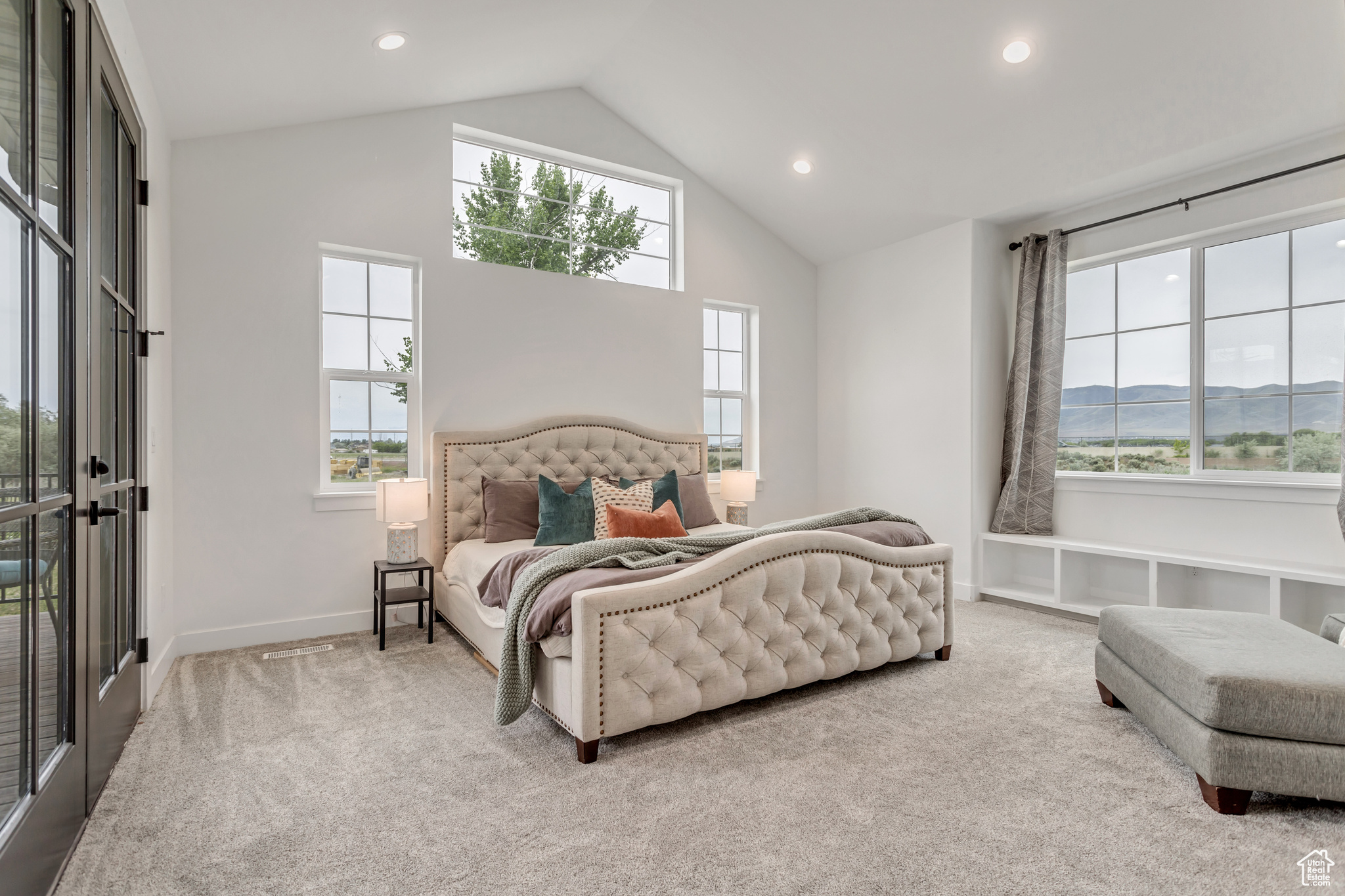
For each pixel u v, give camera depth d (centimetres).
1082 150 391
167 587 335
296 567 385
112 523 235
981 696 297
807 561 294
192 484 357
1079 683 314
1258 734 200
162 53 279
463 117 445
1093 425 459
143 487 279
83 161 189
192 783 221
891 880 171
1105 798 212
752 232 572
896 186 473
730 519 526
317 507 390
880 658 319
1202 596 395
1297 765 196
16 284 146
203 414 361
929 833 192
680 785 220
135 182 271
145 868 176
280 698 295
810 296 605
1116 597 439
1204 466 404
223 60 298
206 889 167
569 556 273
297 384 386
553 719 269
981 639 385
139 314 276
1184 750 217
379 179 414
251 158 376
